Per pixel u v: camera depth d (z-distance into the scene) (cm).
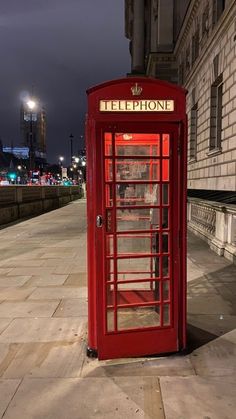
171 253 416
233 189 1703
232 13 1661
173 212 414
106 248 404
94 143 392
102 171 395
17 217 1998
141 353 412
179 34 3092
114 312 407
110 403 330
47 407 325
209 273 752
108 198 403
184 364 396
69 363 400
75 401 333
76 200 4244
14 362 403
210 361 402
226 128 1817
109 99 389
